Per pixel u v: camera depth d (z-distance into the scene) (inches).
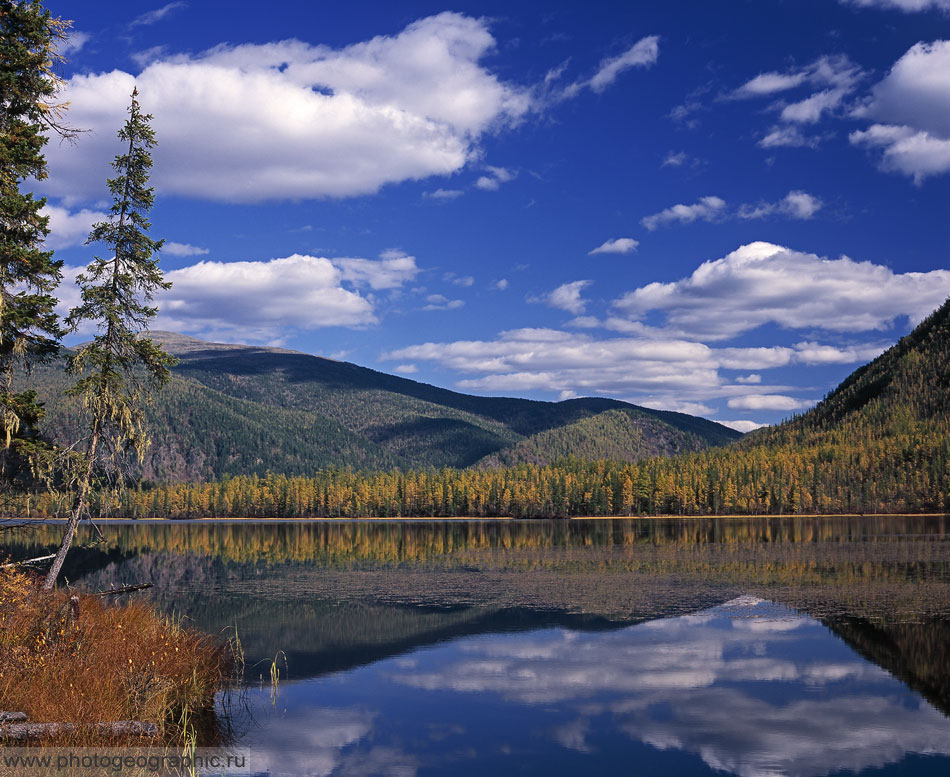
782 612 1331.2
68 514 930.7
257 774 579.5
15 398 778.8
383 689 841.5
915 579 1828.2
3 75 722.2
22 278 776.9
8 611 695.7
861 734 684.1
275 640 1118.4
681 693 820.6
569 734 688.4
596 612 1352.1
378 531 5565.9
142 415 1005.2
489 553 2933.1
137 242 1008.9
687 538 3991.1
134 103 1019.9
